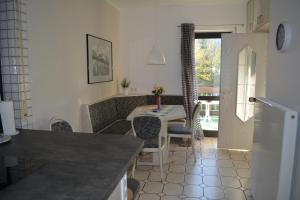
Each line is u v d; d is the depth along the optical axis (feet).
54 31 9.11
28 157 4.56
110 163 4.25
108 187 3.44
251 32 13.65
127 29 16.98
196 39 16.49
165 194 9.27
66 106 10.08
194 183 10.12
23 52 7.29
